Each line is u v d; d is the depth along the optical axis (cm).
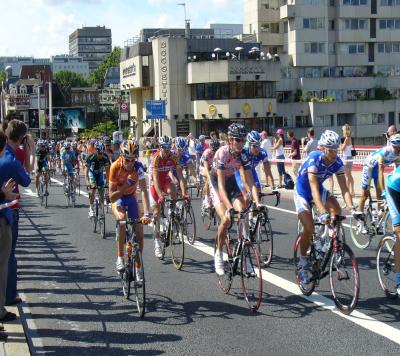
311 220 643
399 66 6412
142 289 616
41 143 1673
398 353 485
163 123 5475
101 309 638
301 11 6038
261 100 5444
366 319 573
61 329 574
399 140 841
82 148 3034
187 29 5988
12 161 536
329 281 661
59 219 1386
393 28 6306
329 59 6225
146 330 563
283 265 818
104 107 10881
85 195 1944
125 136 6406
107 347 521
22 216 1453
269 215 1298
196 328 564
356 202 1403
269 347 506
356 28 6225
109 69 12794
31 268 854
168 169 877
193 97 5466
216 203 696
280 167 1798
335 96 6166
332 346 504
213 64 5294
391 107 6131
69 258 921
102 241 1070
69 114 7138
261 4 6269
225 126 5488
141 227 646
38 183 1698
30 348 524
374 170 882
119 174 667
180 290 703
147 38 6278
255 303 608
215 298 665
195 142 2566
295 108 5984
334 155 605
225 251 733
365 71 6334
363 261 827
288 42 6219
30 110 7462
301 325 561
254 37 6259
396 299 637
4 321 573
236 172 695
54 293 711
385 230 888
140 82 5712
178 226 818
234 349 505
